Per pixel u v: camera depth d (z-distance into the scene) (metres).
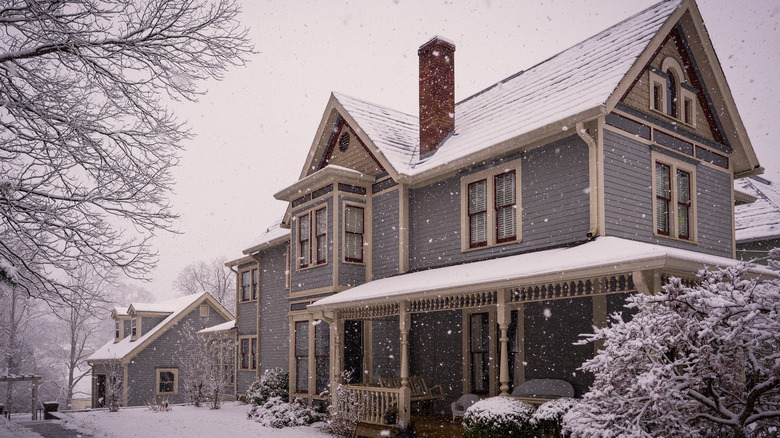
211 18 10.73
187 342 36.09
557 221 12.75
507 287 11.17
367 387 14.41
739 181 20.83
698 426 7.58
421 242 16.41
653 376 6.80
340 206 17.33
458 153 14.95
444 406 15.43
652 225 12.71
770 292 7.01
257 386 21.06
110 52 10.27
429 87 17.27
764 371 7.12
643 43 12.70
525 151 13.70
